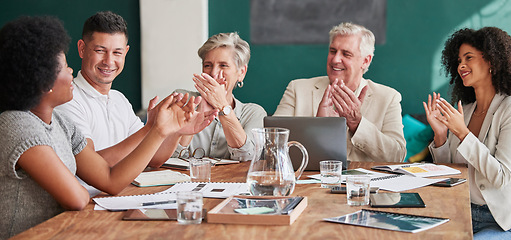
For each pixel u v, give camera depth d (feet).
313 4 15.23
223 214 4.93
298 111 11.44
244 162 8.95
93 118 8.70
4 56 5.47
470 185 8.91
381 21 15.03
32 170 5.46
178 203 4.95
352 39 10.99
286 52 15.47
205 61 10.00
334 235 4.59
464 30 9.62
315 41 15.33
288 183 5.78
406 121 14.23
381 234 4.63
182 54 15.56
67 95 5.86
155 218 5.07
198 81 8.91
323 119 8.10
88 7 16.25
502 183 8.41
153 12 15.60
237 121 8.90
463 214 5.35
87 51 8.65
